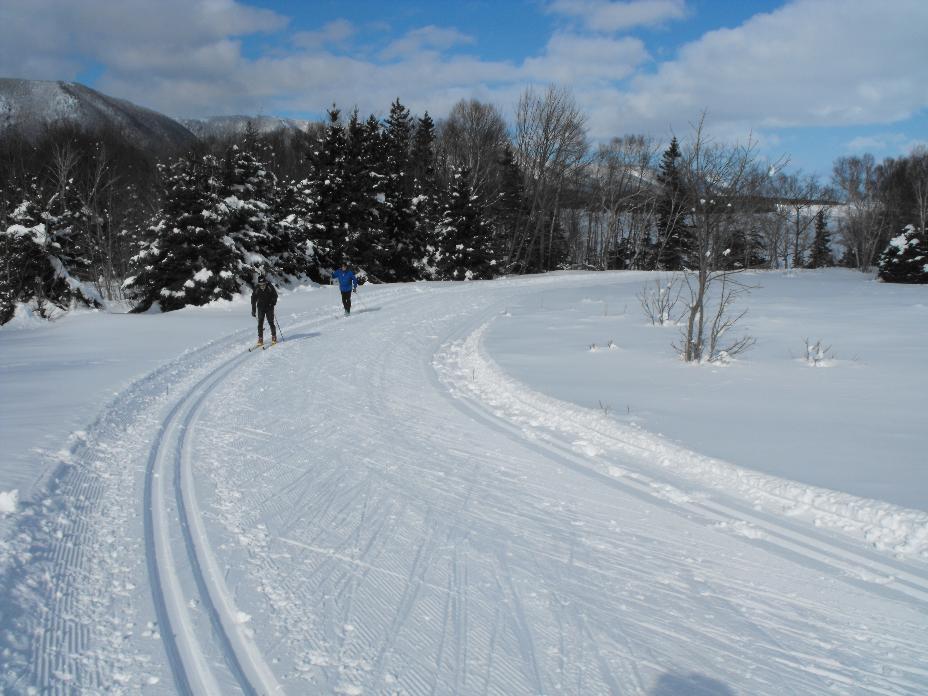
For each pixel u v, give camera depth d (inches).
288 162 2436.0
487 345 551.5
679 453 261.1
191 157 1062.4
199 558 180.2
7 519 189.2
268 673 130.8
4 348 582.6
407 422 333.7
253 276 1045.2
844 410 320.5
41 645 137.1
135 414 339.9
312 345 593.0
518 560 181.8
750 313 752.3
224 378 446.9
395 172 1712.6
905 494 209.8
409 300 971.9
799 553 183.8
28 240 969.5
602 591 165.0
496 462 268.4
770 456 252.7
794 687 128.0
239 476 249.8
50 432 283.6
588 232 2573.8
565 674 131.8
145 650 137.6
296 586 166.1
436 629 147.5
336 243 1348.4
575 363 461.7
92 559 177.3
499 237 2085.4
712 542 192.1
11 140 2257.6
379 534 198.7
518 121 2148.1
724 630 147.6
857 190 2388.0
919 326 622.8
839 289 1153.4
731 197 450.3
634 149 2500.0
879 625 148.8
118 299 1614.2
